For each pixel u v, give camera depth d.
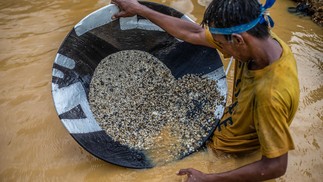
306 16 3.30
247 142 1.94
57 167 2.04
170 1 3.39
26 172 2.02
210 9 1.55
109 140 2.08
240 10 1.47
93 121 2.12
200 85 2.28
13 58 2.77
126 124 2.18
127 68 2.38
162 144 2.11
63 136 2.22
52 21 3.17
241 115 1.84
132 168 2.00
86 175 2.00
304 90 2.52
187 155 2.07
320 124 2.28
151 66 2.40
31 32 3.04
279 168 1.64
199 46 2.25
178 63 2.37
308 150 2.12
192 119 2.20
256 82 1.65
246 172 1.67
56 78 2.01
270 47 1.57
